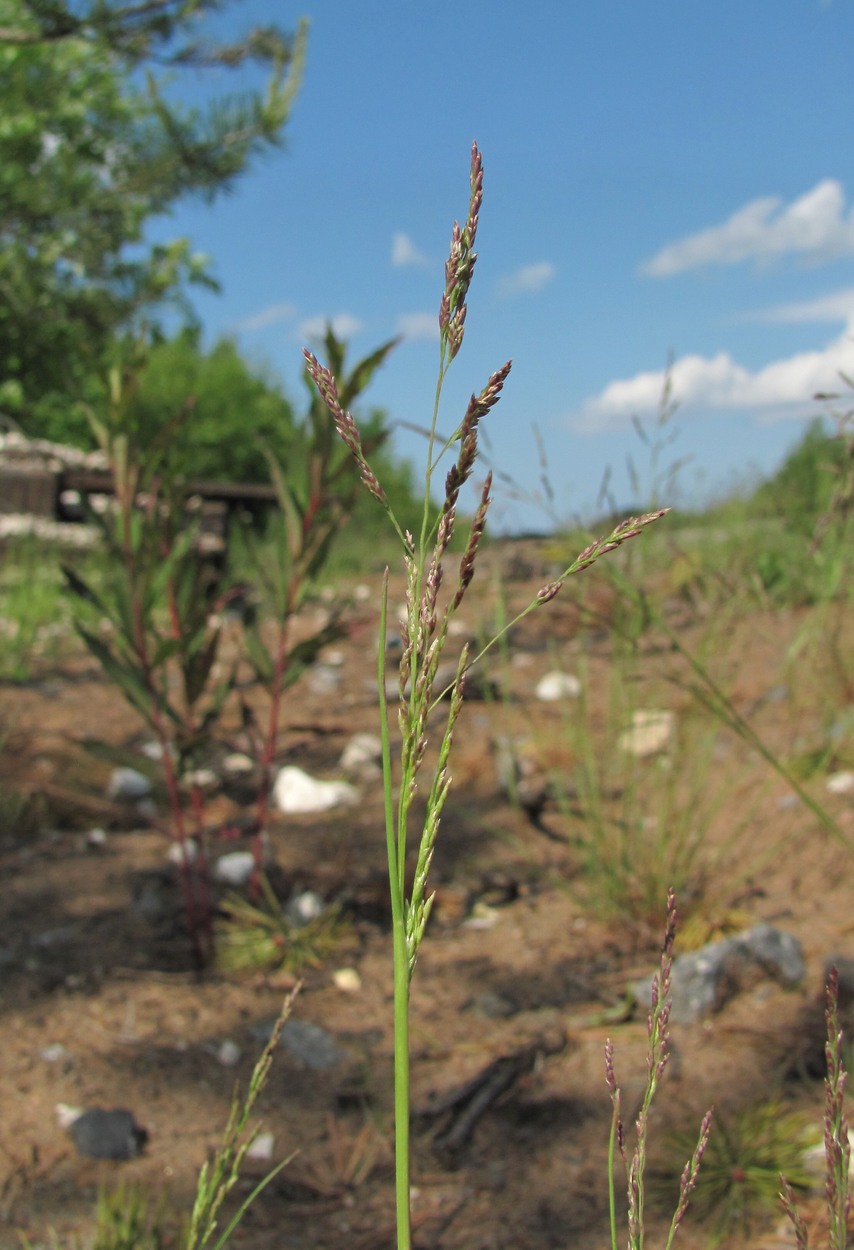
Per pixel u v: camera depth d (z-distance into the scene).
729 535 5.52
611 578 2.48
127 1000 2.36
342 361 2.37
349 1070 2.17
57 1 5.89
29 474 8.59
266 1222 1.75
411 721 0.63
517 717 4.19
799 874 2.85
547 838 3.26
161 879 2.97
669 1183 1.81
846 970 2.29
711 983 2.32
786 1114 1.94
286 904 2.84
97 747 2.47
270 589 2.58
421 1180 1.88
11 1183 1.77
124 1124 1.90
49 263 8.09
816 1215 1.70
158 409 18.16
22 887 2.91
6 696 4.60
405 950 0.66
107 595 2.58
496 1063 2.17
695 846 2.80
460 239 0.59
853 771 3.32
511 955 2.63
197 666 2.45
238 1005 2.37
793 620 4.46
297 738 4.18
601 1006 2.38
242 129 6.93
